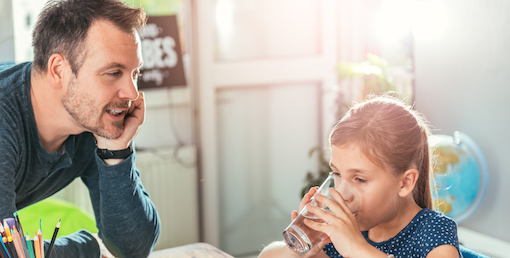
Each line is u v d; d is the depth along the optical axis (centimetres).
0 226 90
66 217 194
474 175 236
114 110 109
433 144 236
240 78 297
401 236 111
